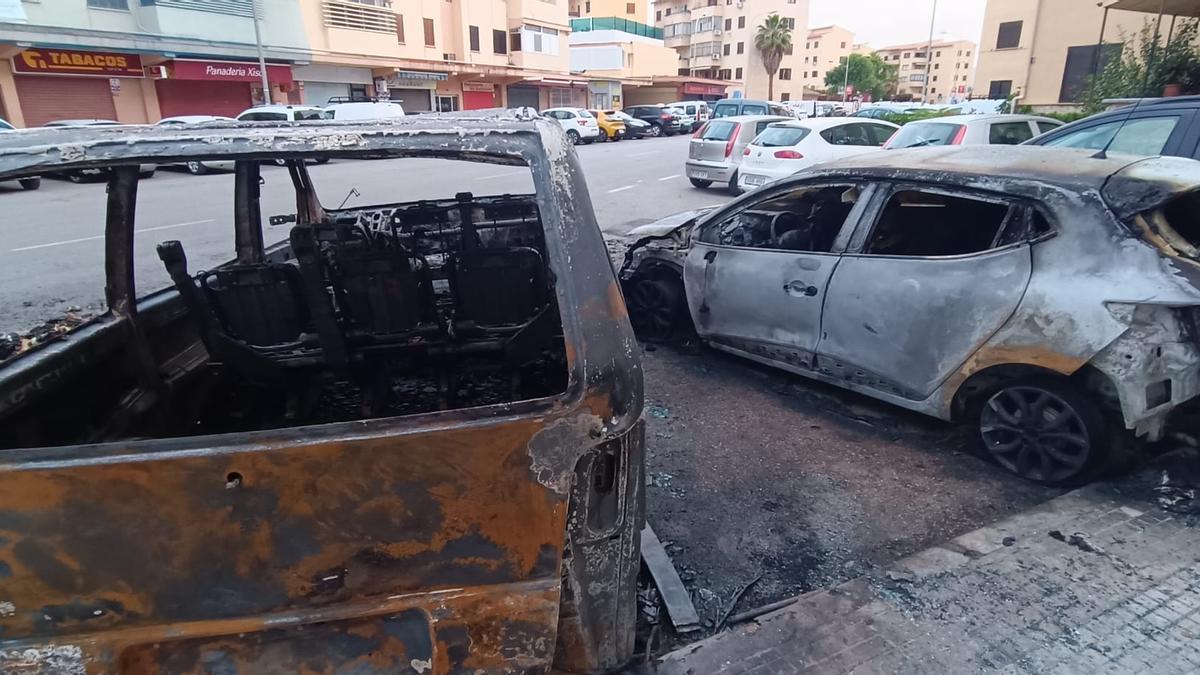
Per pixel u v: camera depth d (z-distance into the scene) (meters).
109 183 2.19
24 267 7.42
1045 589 2.45
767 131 12.04
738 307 4.25
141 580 1.33
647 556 2.67
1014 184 3.12
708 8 74.69
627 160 20.09
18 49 19.47
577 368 1.43
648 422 3.90
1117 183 2.93
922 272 3.32
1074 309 2.86
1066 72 20.61
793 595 2.54
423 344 2.53
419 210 3.65
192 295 2.34
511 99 40.69
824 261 3.75
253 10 24.78
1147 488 3.05
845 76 76.81
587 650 1.70
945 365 3.30
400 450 1.35
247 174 3.14
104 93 21.98
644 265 5.12
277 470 1.32
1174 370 2.79
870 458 3.48
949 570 2.56
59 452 1.28
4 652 1.32
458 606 1.44
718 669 2.14
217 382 2.62
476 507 1.41
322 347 2.39
